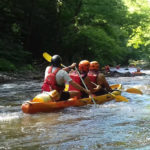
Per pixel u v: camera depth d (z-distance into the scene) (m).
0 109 6.16
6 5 21.84
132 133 4.06
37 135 4.04
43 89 6.27
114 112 5.73
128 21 29.39
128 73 19.31
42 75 17.00
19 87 10.67
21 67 19.28
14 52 20.31
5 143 3.68
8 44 20.61
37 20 25.39
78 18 27.84
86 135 4.00
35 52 26.48
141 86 10.57
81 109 6.07
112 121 4.87
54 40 27.30
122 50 32.25
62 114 5.57
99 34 26.45
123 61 50.44
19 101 7.30
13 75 15.41
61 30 27.50
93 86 7.28
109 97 7.21
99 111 5.85
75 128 4.42
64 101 6.11
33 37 26.23
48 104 5.81
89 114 5.54
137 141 3.66
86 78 6.92
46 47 27.11
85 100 6.53
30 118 5.22
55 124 4.71
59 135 4.02
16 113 5.71
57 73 6.13
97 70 7.44
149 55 50.75
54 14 26.50
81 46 28.00
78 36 26.59
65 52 28.67
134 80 13.98
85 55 30.02
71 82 6.20
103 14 28.14
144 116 5.26
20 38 24.66
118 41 30.45
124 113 5.61
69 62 28.91
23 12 23.45
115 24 29.81
